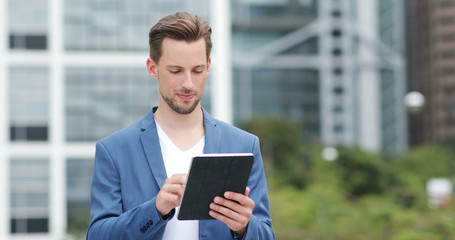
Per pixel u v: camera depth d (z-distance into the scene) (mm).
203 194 2244
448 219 12859
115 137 2582
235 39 55156
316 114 58188
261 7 54938
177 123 2598
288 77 57219
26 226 24172
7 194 24297
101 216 2463
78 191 24578
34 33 24688
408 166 42906
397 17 59156
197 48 2391
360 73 58844
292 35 56250
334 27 57812
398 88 59125
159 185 2500
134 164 2531
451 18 77938
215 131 2609
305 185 32312
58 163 24641
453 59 77562
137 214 2326
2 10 24562
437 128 76875
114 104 25000
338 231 14141
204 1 25172
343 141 58750
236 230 2355
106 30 24969
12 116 24500
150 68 2549
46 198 24562
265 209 2598
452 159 45062
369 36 58750
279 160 50406
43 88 24719
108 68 24984
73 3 24844
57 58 24703
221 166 2205
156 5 25109
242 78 56219
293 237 14000
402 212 14758
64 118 24781
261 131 51094
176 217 2383
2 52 24453
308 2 56906
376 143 59125
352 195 31344
